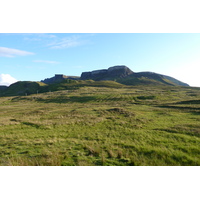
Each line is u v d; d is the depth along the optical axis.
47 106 59.31
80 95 95.06
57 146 11.99
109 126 19.98
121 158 9.20
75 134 16.39
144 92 106.69
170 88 161.00
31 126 21.69
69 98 86.19
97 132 16.94
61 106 57.09
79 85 186.62
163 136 14.23
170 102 52.28
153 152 9.84
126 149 10.82
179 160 8.61
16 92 198.25
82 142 12.91
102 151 10.41
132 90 127.00
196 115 26.45
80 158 9.28
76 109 41.66
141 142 12.52
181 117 25.30
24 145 12.48
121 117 27.20
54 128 19.92
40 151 10.80
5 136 16.19
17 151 11.02
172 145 11.47
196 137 13.34
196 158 8.69
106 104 57.31
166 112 31.59
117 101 68.88
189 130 15.77
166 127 18.08
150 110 36.09
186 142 12.11
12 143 13.21
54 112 37.34
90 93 104.12
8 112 43.69
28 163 8.45
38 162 8.52
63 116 30.03
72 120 25.03
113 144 12.23
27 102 83.06
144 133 15.50
